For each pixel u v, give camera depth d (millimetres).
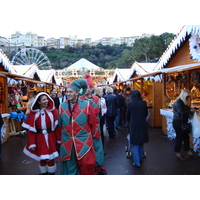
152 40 31234
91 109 2791
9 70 6953
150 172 4078
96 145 3396
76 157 2729
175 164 4504
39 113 3332
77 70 19984
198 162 4602
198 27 4402
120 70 15148
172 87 7668
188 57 6316
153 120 8750
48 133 3387
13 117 7488
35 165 4625
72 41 123125
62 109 2781
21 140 7082
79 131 2695
